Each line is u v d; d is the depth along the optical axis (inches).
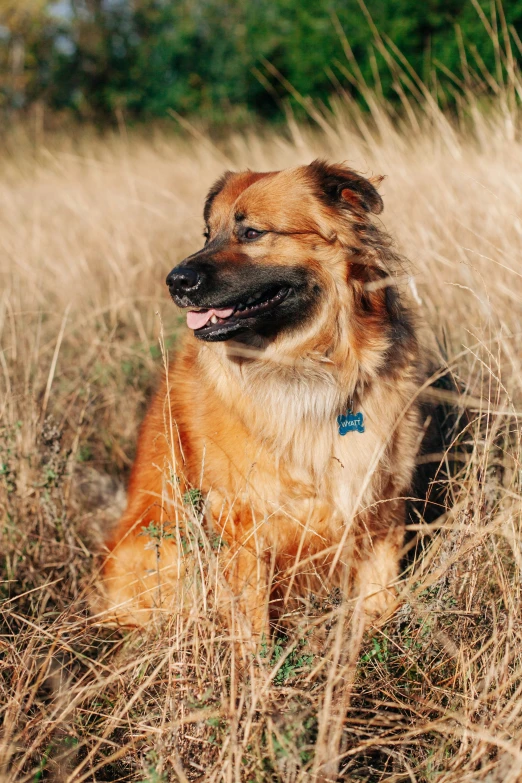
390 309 129.1
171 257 244.7
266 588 118.7
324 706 88.0
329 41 554.6
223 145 411.8
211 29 800.9
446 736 93.0
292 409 124.2
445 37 482.6
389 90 488.1
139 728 97.6
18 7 810.2
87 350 196.5
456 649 103.3
